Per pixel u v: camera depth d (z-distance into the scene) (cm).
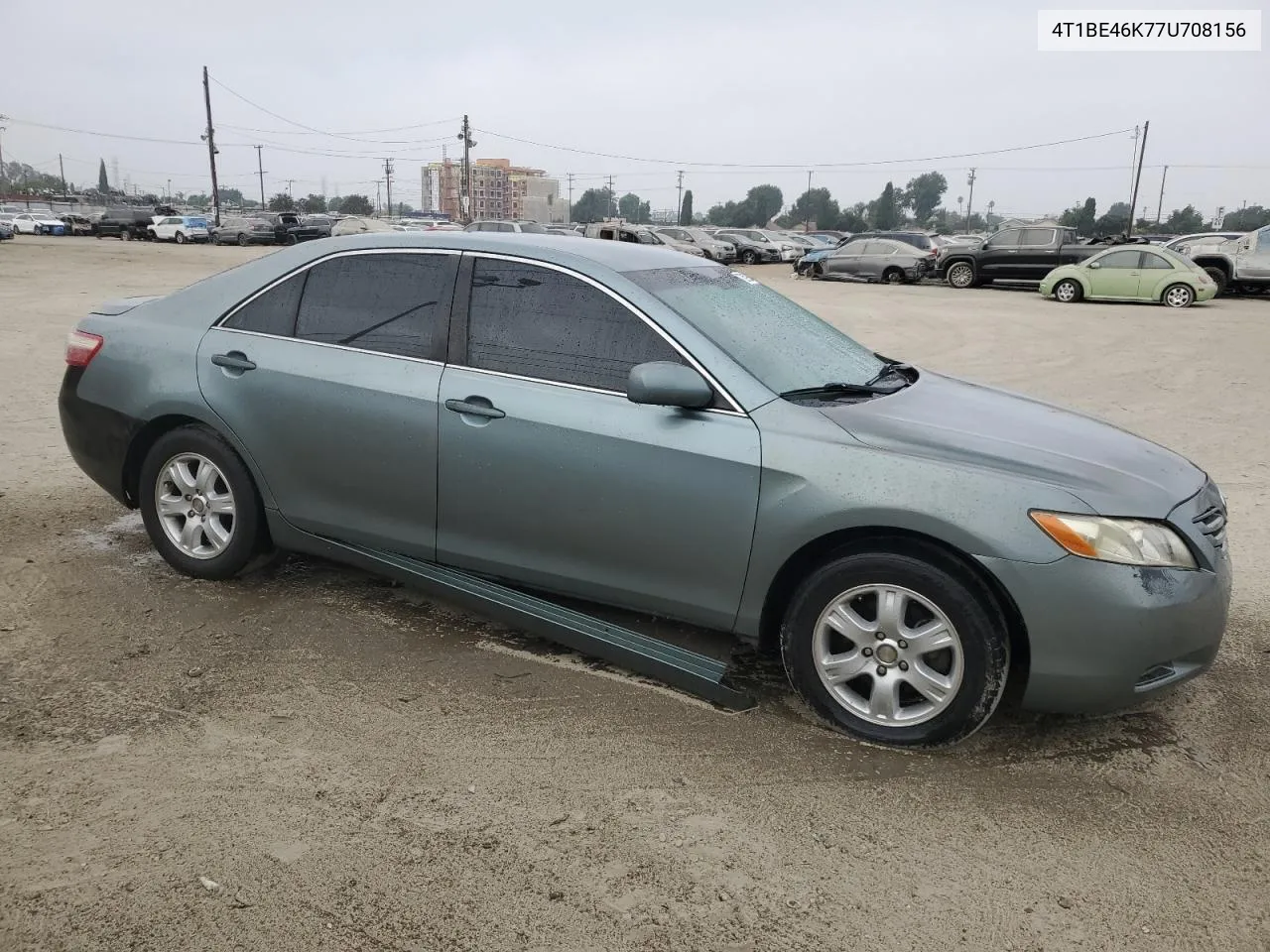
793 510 324
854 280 2970
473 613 434
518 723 339
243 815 281
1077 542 301
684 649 383
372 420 392
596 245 403
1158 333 1642
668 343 351
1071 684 309
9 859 259
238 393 421
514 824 281
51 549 492
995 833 285
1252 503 641
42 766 303
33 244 4034
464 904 248
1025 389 1086
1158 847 281
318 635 406
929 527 309
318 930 238
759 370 351
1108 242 2844
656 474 343
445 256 395
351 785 298
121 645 390
